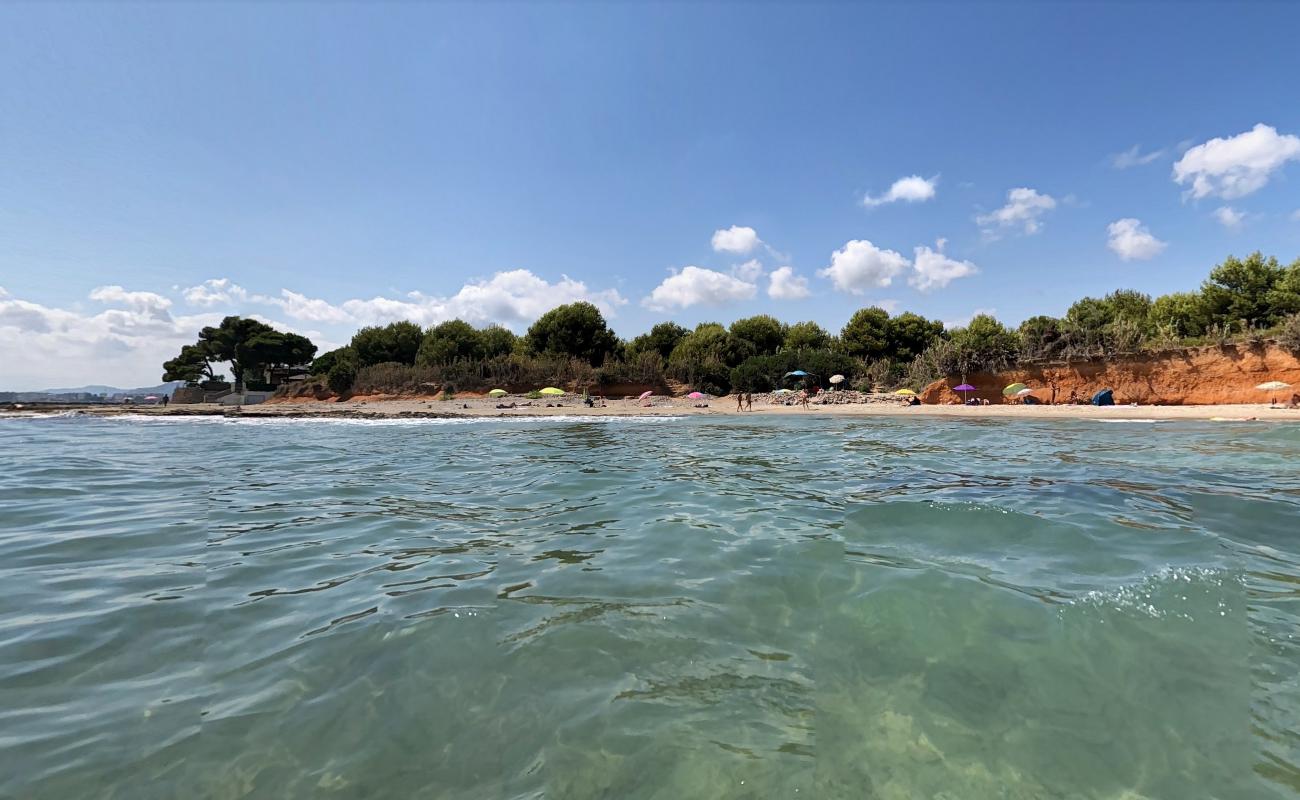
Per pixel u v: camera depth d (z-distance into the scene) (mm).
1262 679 2496
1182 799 1867
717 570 4086
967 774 2000
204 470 9430
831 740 2209
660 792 1965
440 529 5402
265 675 2717
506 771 2080
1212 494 6410
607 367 43438
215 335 66062
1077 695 2420
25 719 2363
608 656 2867
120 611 3461
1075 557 4133
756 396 36875
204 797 1952
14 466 9883
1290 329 23516
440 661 2834
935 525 5133
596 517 5820
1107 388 27219
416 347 56438
